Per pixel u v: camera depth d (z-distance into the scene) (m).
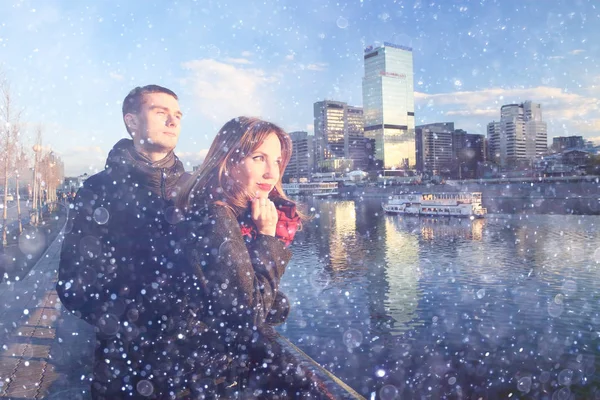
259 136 1.73
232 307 1.72
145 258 1.97
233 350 2.02
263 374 2.01
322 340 8.28
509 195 46.28
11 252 14.96
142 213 1.99
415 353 7.77
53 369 4.50
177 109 2.06
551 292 12.09
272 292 1.79
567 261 16.66
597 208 35.81
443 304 11.00
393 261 17.27
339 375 7.00
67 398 3.75
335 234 23.67
